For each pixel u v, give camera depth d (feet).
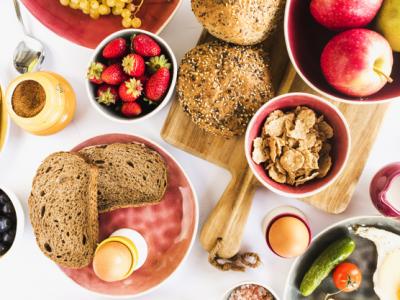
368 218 1.82
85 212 1.92
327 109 1.62
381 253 1.82
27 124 1.84
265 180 1.62
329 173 1.64
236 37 1.65
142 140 1.90
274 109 1.66
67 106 1.91
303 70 1.56
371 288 1.89
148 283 1.95
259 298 1.91
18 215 1.94
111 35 1.77
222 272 1.98
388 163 1.90
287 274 1.94
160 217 1.94
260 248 1.95
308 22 1.59
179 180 1.91
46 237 1.93
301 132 1.64
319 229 1.92
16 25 2.02
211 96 1.72
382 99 1.52
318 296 1.91
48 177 1.91
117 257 1.78
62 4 1.88
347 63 1.46
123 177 1.91
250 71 1.71
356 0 1.42
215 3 1.59
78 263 1.94
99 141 1.93
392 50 1.54
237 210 1.85
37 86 1.86
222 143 1.85
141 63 1.73
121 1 1.83
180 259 1.92
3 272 2.07
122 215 1.97
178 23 1.95
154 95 1.75
